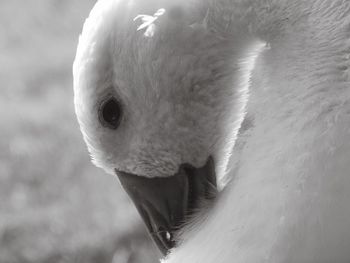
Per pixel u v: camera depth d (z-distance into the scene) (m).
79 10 3.26
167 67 1.06
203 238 1.05
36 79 2.57
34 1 3.37
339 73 1.02
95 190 1.88
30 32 3.05
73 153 2.05
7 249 1.68
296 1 1.03
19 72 2.64
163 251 1.09
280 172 1.02
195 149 1.08
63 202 1.84
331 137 1.01
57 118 2.25
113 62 1.06
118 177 1.08
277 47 1.04
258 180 1.03
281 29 1.04
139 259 1.60
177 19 1.05
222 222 1.04
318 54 1.02
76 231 1.71
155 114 1.07
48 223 1.75
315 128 1.01
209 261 1.04
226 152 1.08
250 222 1.02
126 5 1.06
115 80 1.06
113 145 1.07
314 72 1.02
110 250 1.63
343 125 1.01
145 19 1.05
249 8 1.04
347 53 1.02
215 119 1.07
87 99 1.06
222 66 1.06
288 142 1.02
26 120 2.25
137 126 1.07
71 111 2.30
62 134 2.15
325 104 1.01
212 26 1.05
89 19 1.06
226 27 1.05
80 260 1.62
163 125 1.07
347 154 1.01
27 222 1.76
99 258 1.62
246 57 1.06
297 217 1.01
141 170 1.08
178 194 1.08
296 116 1.02
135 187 1.08
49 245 1.68
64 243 1.68
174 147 1.07
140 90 1.06
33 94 2.47
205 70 1.06
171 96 1.06
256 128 1.04
